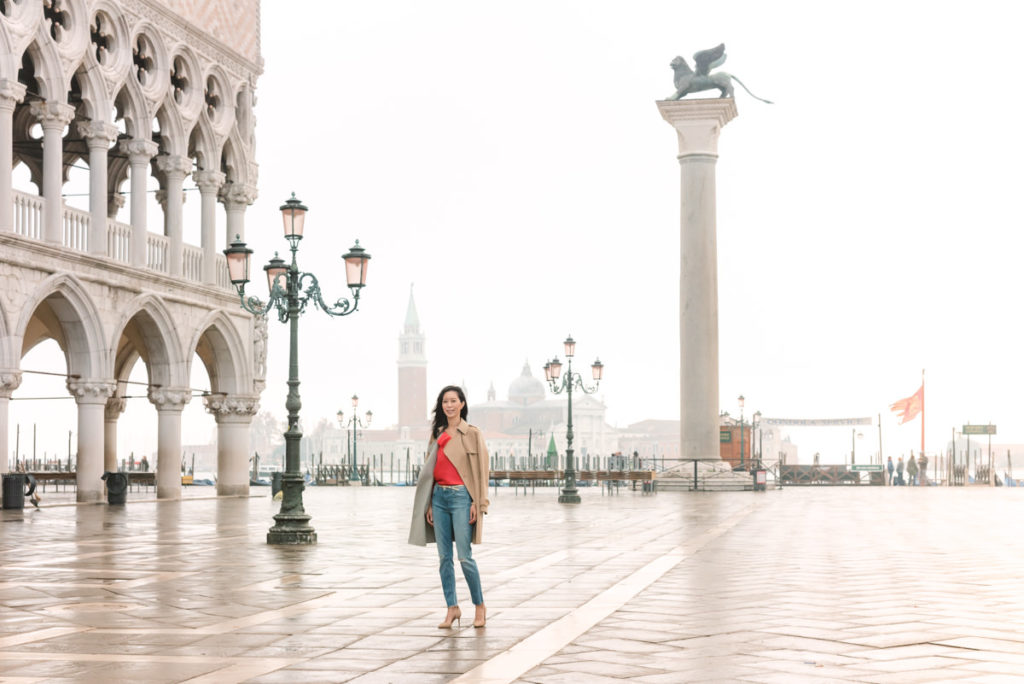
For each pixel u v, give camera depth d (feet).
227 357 135.23
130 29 114.21
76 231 107.24
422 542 35.63
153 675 27.76
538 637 33.04
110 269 109.60
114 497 111.34
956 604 39.34
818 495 154.71
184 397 123.24
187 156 127.54
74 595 42.60
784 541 68.33
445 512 35.17
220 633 34.06
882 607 38.65
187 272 126.41
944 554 59.26
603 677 27.25
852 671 27.66
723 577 48.19
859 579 47.16
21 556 57.93
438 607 39.47
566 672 27.89
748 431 224.74
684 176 171.01
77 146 127.54
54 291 102.47
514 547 64.13
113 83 110.93
